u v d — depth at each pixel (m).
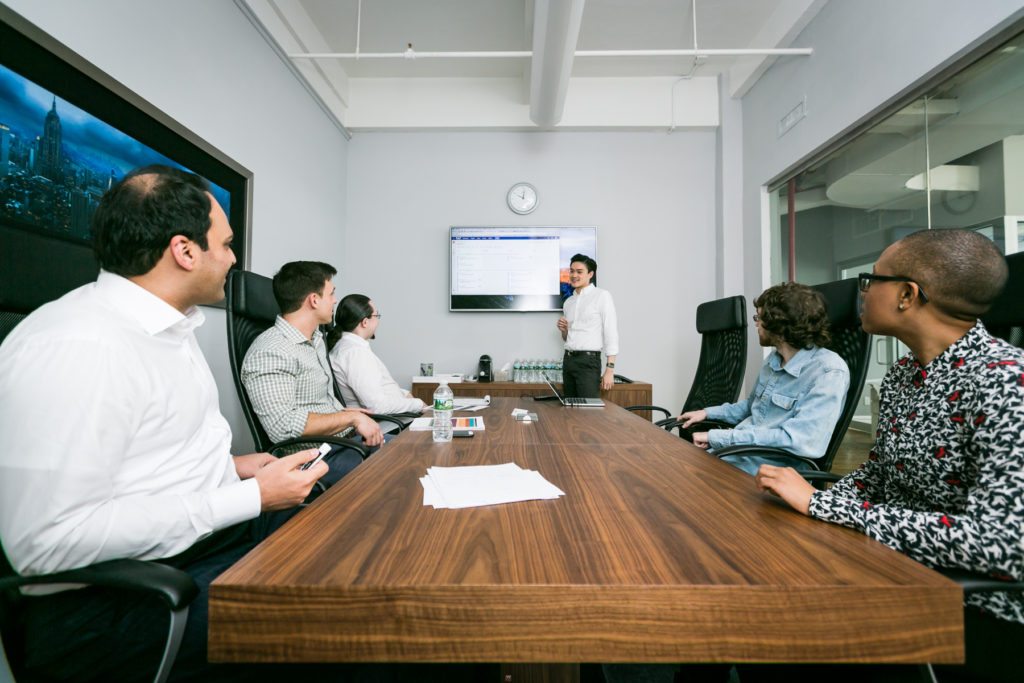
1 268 0.83
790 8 2.98
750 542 0.60
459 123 3.90
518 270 3.90
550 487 0.84
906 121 2.34
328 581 0.48
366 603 0.47
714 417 1.97
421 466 1.01
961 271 0.77
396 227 4.00
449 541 0.60
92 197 1.65
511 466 1.00
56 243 0.95
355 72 3.84
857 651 0.48
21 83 1.40
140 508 0.72
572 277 3.39
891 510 0.65
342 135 3.92
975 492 0.67
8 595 0.68
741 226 3.82
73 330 0.73
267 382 1.60
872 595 0.48
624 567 0.52
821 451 1.40
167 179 0.89
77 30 1.57
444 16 3.22
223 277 0.98
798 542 0.60
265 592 0.47
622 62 3.70
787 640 0.48
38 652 0.68
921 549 0.62
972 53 1.95
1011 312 1.01
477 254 3.90
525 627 0.48
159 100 1.95
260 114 2.72
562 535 0.62
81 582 0.58
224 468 1.05
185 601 0.56
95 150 1.65
